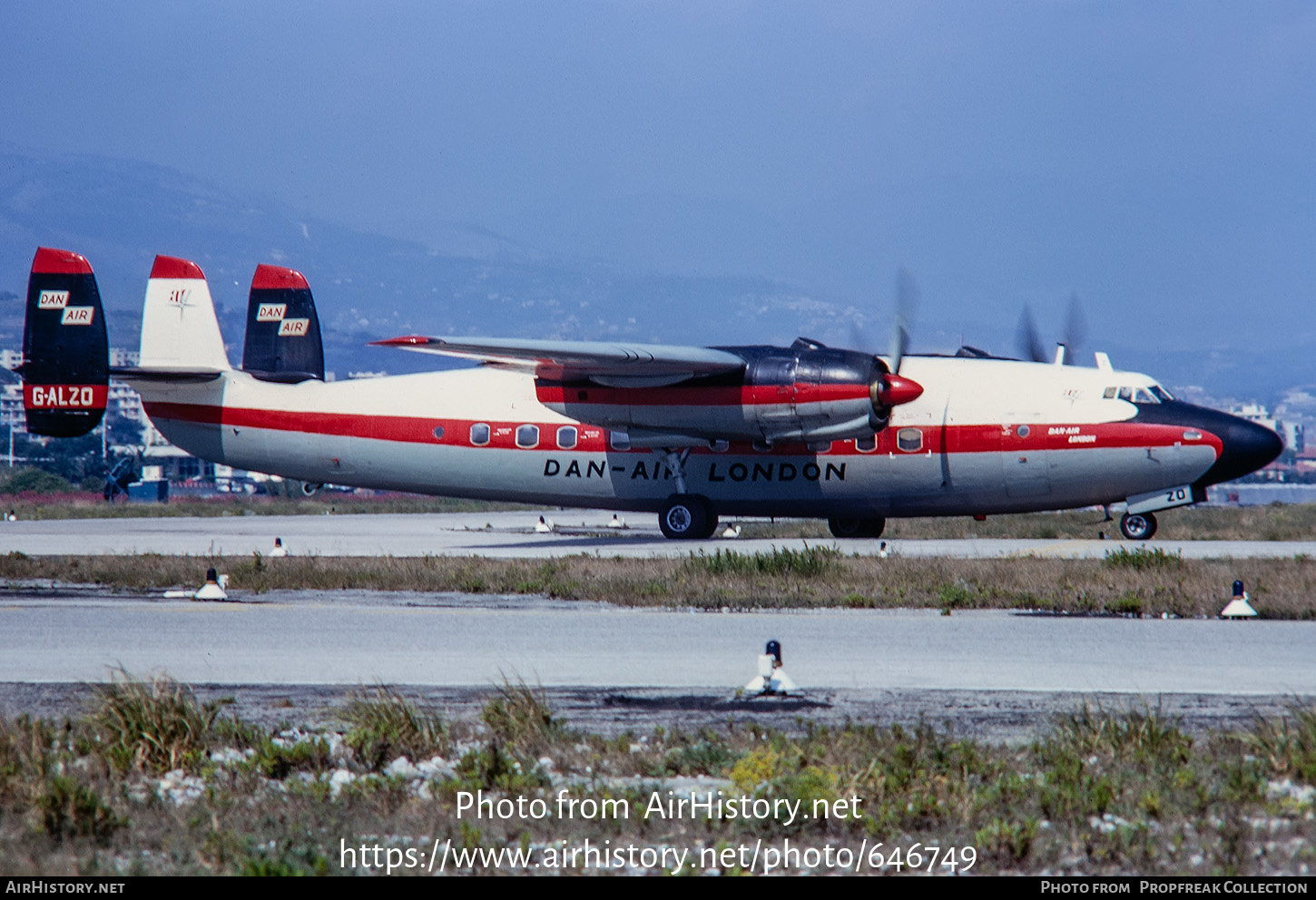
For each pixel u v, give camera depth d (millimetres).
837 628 47594
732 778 26547
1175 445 80062
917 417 83375
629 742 29750
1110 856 22500
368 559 74562
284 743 29828
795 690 36031
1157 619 49781
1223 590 55812
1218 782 25984
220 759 28453
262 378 100250
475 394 94250
